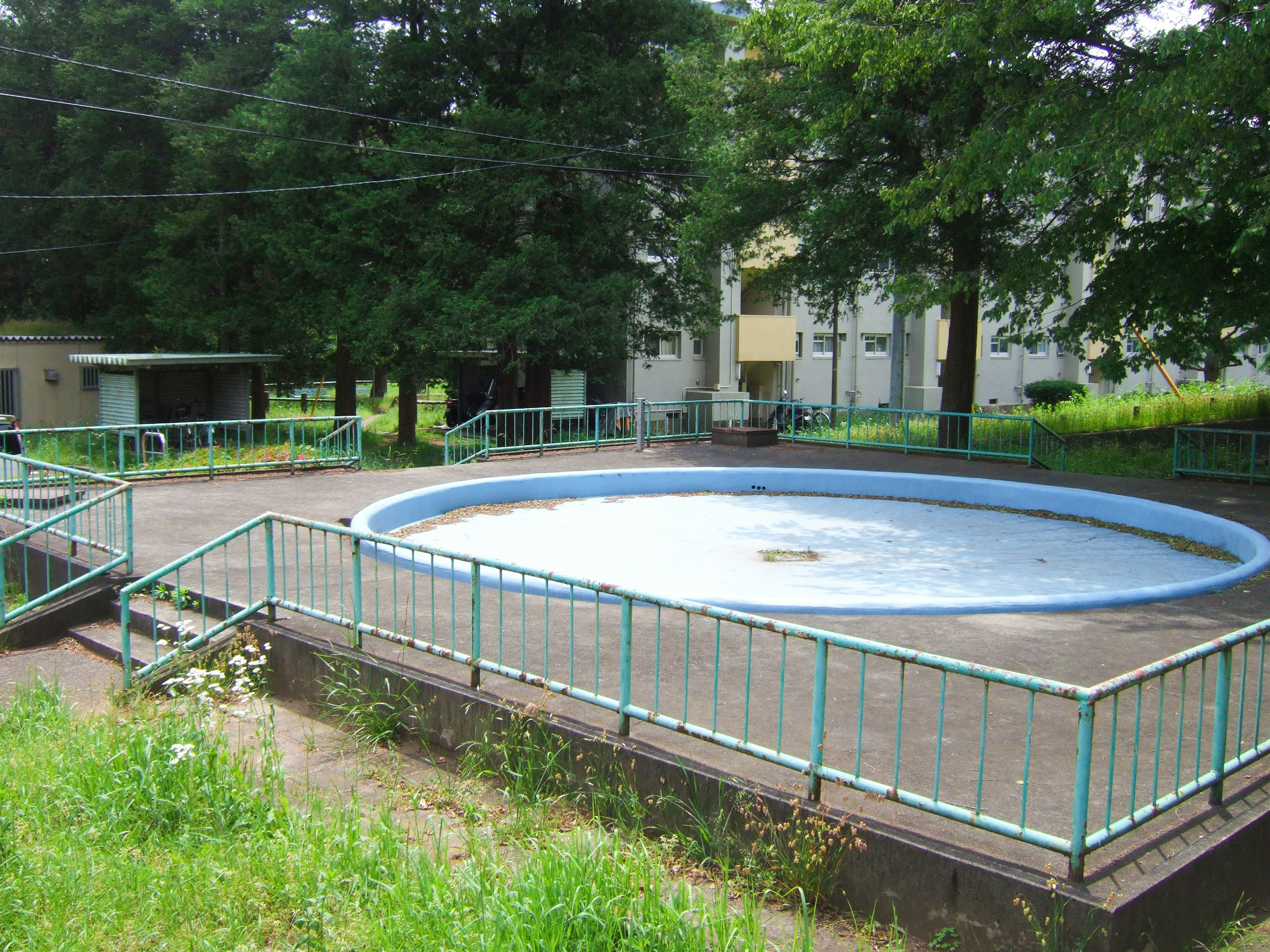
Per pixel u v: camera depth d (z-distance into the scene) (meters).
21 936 4.20
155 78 26.77
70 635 9.37
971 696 6.09
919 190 16.39
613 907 4.04
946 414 18.77
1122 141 13.38
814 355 42.12
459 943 3.94
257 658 7.60
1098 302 17.34
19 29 32.53
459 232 27.33
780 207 20.94
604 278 27.06
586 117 27.00
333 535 11.55
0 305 37.75
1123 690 3.93
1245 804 4.57
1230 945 4.09
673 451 19.91
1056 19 14.48
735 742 4.90
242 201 29.09
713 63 21.98
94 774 5.58
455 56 28.59
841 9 16.17
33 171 34.22
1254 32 11.69
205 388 28.80
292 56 26.39
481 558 6.12
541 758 5.70
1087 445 23.34
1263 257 15.39
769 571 10.91
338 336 29.17
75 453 21.23
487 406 35.72
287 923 4.35
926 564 11.30
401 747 6.48
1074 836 3.85
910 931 4.21
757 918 4.11
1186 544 12.28
